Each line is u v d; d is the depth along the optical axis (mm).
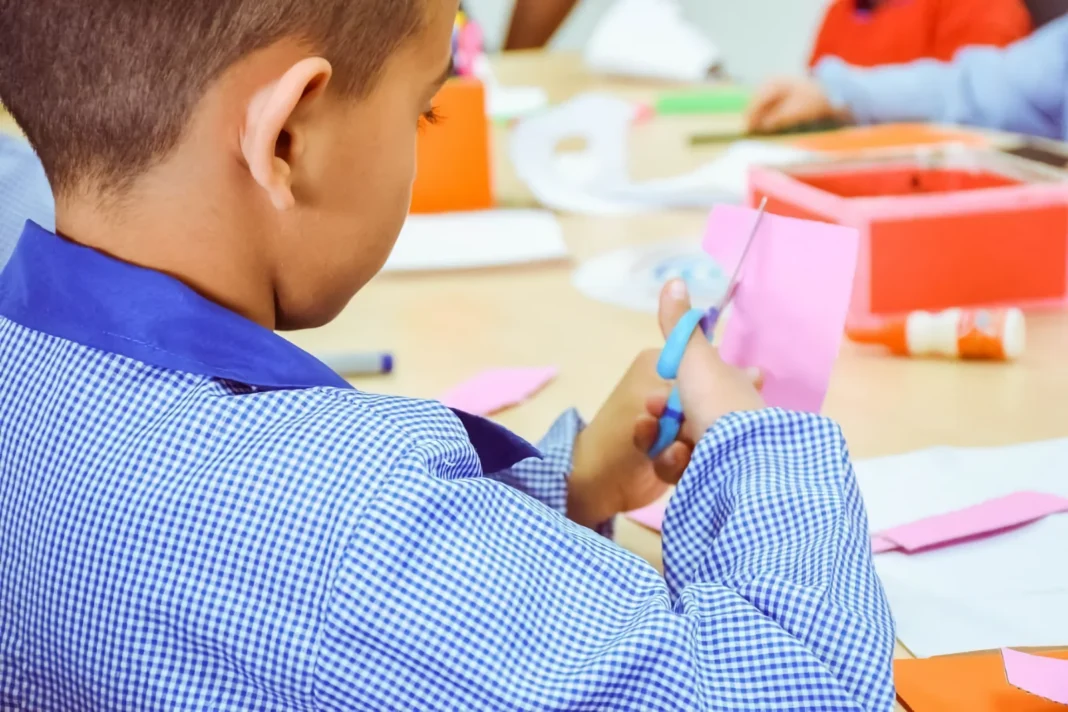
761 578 539
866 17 2422
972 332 923
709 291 1092
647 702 471
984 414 838
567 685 463
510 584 477
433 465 491
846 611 521
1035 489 720
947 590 625
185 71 496
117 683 479
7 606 515
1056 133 1862
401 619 459
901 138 1607
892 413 848
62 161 533
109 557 482
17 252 558
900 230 975
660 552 714
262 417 495
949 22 2219
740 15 3178
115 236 531
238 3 487
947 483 734
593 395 893
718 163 1563
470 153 1393
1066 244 1018
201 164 515
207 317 514
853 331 980
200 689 474
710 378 674
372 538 462
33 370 525
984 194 985
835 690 493
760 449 624
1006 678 536
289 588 464
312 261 563
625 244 1284
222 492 476
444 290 1174
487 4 3590
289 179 520
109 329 516
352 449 479
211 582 469
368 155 550
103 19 496
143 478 487
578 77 2414
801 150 1579
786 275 716
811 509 583
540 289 1160
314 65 490
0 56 524
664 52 2328
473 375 942
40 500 503
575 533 519
